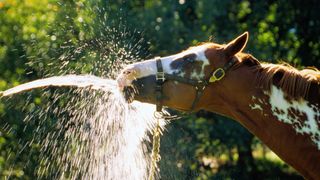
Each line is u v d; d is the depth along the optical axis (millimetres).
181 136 11789
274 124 4996
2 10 12648
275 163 14820
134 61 7988
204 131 12867
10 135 10562
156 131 5395
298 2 13938
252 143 13852
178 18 12992
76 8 10852
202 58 5082
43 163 9805
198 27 13086
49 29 11227
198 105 5133
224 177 12891
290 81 4977
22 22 12414
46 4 12781
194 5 13109
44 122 9789
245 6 13602
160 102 5109
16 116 10438
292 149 4980
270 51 13133
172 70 5090
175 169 10492
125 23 10695
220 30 13281
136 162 6656
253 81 5031
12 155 10578
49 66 10492
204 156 12891
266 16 13711
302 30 14148
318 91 4945
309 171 4980
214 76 5043
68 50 9609
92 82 5445
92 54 8867
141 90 5094
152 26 12664
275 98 4984
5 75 12016
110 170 6895
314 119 4926
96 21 9992
